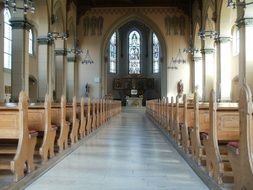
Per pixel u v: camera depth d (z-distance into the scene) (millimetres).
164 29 35625
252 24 17906
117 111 32094
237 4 17234
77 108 11961
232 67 28875
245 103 4070
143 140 12477
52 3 25562
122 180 6391
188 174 6914
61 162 8078
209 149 6066
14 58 20125
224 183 5656
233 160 4727
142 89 45438
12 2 17781
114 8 35750
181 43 35469
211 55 30062
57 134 9008
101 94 35656
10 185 5379
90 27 35844
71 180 6367
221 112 5934
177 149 9758
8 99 25500
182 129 9266
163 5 35469
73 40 34375
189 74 35156
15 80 20141
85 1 35094
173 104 11758
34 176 6309
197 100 7199
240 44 18453
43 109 7379
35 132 6617
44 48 24750
